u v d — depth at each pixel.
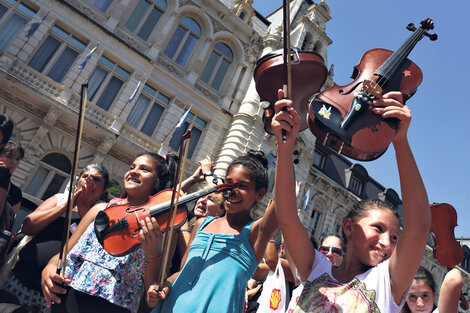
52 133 10.64
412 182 1.22
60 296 1.66
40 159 10.44
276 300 1.81
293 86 1.62
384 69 1.53
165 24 13.48
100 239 1.59
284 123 1.22
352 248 1.43
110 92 12.02
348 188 19.28
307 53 1.58
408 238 1.20
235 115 14.12
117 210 1.67
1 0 10.81
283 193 1.30
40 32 10.98
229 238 1.60
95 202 2.45
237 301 1.43
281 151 1.27
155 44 12.98
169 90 13.11
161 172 2.16
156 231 1.46
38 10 11.27
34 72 10.52
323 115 1.32
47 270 1.63
